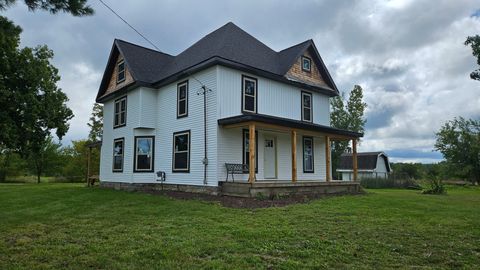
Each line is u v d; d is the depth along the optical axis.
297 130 13.50
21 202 11.28
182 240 5.50
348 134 15.73
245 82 14.16
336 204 10.23
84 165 32.84
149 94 16.20
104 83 19.25
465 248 5.19
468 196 16.03
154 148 16.11
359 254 4.76
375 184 28.44
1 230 6.50
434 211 9.23
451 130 37.44
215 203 10.18
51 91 19.39
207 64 13.27
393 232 6.27
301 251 4.84
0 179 35.56
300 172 16.34
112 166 17.78
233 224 6.89
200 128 13.62
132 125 16.25
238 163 13.48
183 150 14.41
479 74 15.11
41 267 4.16
